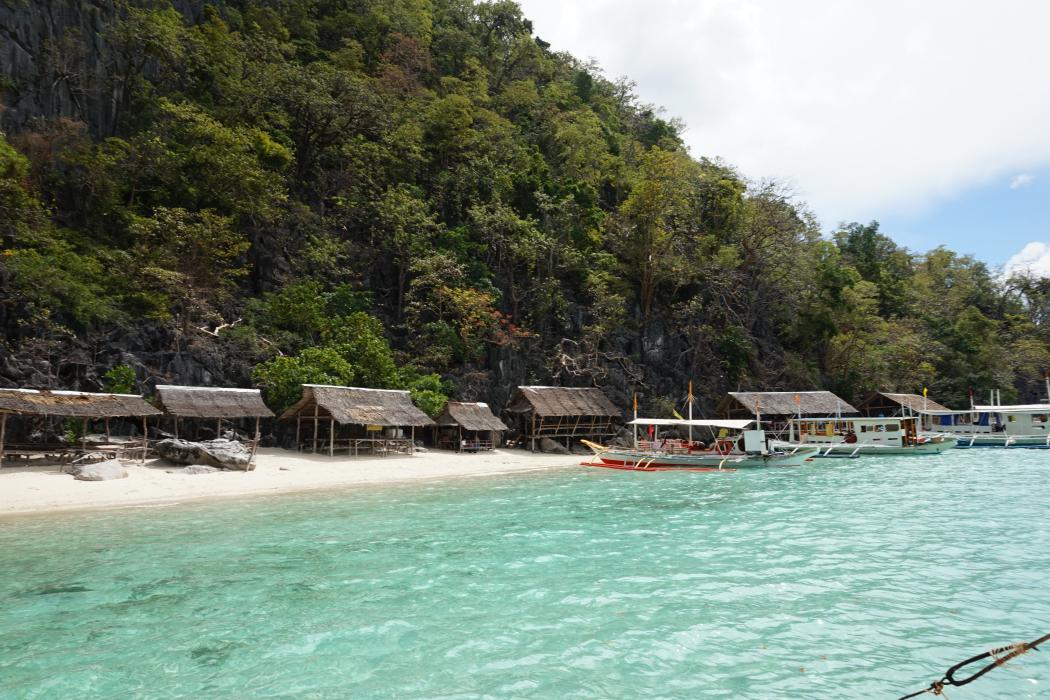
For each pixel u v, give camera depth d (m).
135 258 35.12
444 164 57.22
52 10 42.72
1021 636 8.74
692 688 7.20
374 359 37.50
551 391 43.19
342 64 60.22
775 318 61.06
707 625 9.18
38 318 29.52
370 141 54.69
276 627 9.18
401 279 46.41
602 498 21.91
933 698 6.93
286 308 38.88
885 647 8.38
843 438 42.75
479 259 49.97
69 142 39.03
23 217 32.72
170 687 7.28
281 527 16.33
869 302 67.38
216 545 14.25
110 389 29.53
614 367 49.28
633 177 64.50
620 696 7.00
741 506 20.03
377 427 35.78
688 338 53.94
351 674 7.62
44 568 12.25
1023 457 38.66
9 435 27.00
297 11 64.12
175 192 40.31
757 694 7.04
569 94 78.81
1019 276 86.88
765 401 46.16
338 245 45.50
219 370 34.25
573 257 50.31
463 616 9.61
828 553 13.46
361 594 10.70
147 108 45.91
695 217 59.75
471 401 41.94
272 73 50.94
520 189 54.19
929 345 66.56
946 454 41.03
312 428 35.34
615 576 11.73
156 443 27.16
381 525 16.69
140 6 49.34
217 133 41.84
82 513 18.05
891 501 20.97
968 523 16.88
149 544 14.30
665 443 37.91
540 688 7.21
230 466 25.86
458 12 82.00
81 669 7.77
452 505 20.19
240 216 42.38
